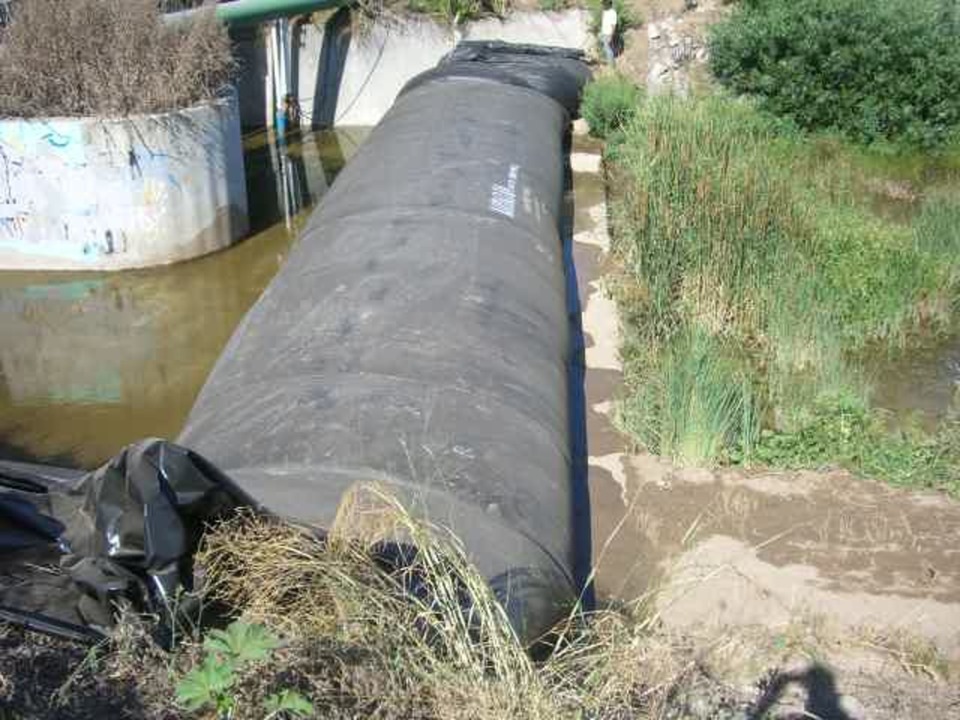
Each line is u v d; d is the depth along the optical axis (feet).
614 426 24.85
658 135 36.52
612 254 34.83
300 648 11.39
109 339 30.27
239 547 12.36
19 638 11.41
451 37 53.47
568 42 53.88
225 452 16.38
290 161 48.42
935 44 44.01
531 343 21.21
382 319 20.30
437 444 16.38
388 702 11.34
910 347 30.94
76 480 14.38
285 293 22.58
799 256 31.09
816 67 44.88
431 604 12.59
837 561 19.86
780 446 23.44
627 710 12.78
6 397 27.02
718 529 20.84
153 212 34.65
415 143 31.60
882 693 16.35
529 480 16.56
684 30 52.26
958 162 43.78
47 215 33.94
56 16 33.91
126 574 11.72
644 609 18.11
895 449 23.61
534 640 13.64
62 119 32.76
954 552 20.25
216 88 37.06
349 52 53.21
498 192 28.50
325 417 16.79
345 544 12.78
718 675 15.88
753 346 29.73
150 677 11.10
